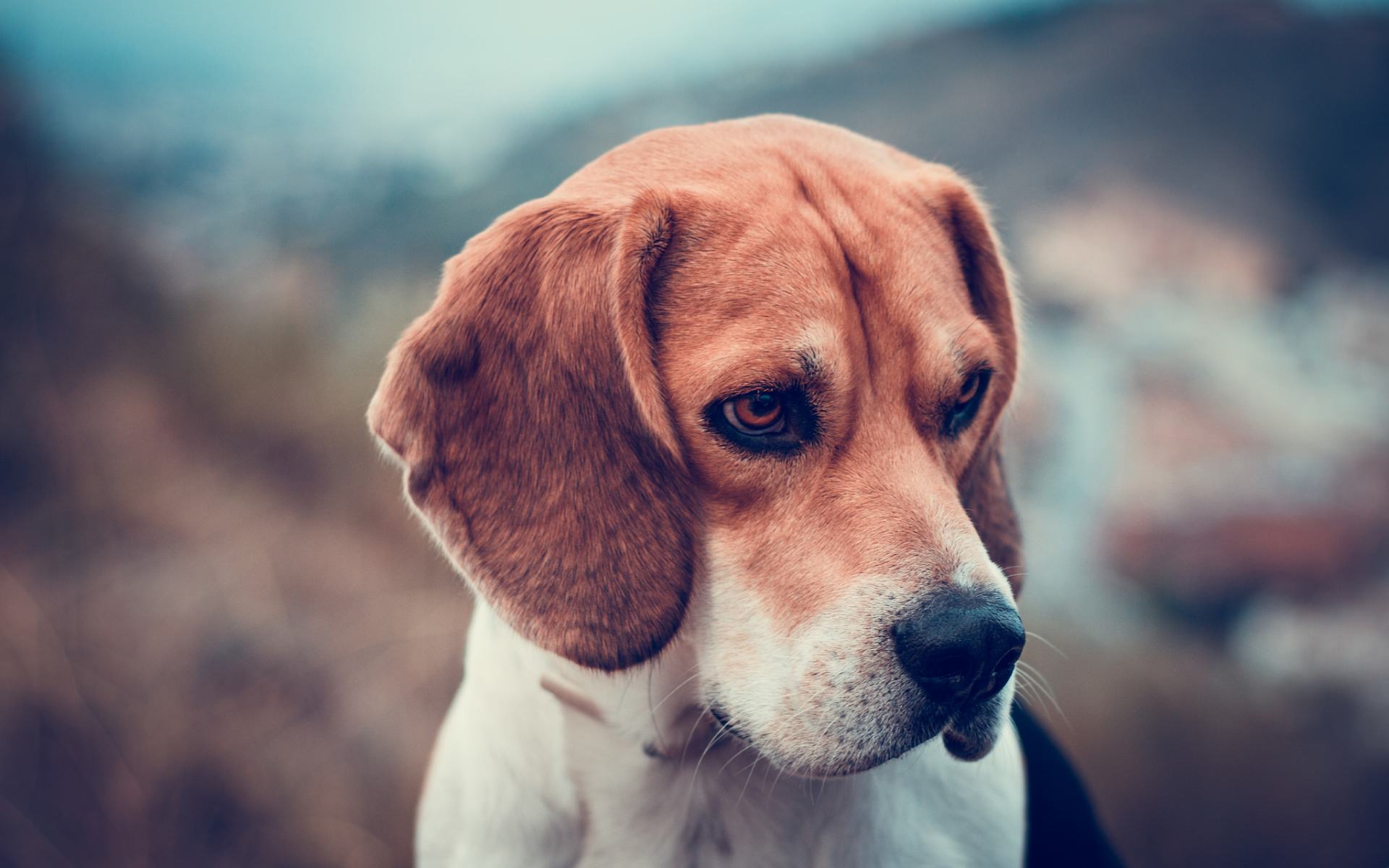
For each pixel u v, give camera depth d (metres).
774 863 2.44
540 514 2.29
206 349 6.85
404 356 2.37
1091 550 7.75
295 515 6.07
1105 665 6.25
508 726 2.50
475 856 2.55
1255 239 12.52
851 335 2.22
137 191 8.59
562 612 2.26
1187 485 8.23
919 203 2.59
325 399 6.60
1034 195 13.28
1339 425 9.11
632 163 2.54
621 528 2.26
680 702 2.38
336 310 7.50
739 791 2.43
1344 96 15.72
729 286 2.24
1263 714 6.18
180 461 6.30
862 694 2.04
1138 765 5.55
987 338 2.45
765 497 2.21
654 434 2.23
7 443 6.12
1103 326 10.48
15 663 4.86
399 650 5.32
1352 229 13.12
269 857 4.46
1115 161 14.12
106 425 6.34
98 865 4.30
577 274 2.29
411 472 2.33
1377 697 6.54
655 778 2.41
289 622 5.43
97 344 6.82
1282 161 14.28
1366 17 17.83
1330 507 8.05
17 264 6.86
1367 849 5.39
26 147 7.56
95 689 4.85
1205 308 10.97
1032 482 8.29
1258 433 9.00
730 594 2.25
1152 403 9.27
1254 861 5.31
